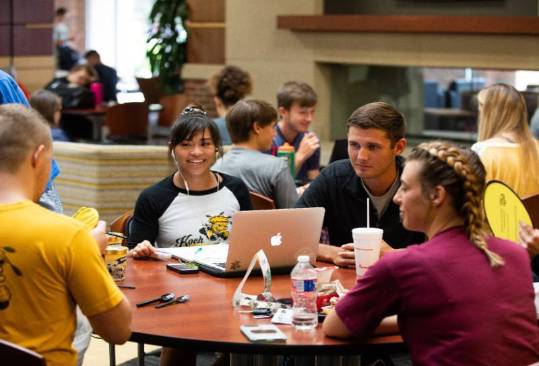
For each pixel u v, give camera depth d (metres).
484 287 2.46
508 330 2.46
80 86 11.24
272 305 2.94
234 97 6.46
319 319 2.82
